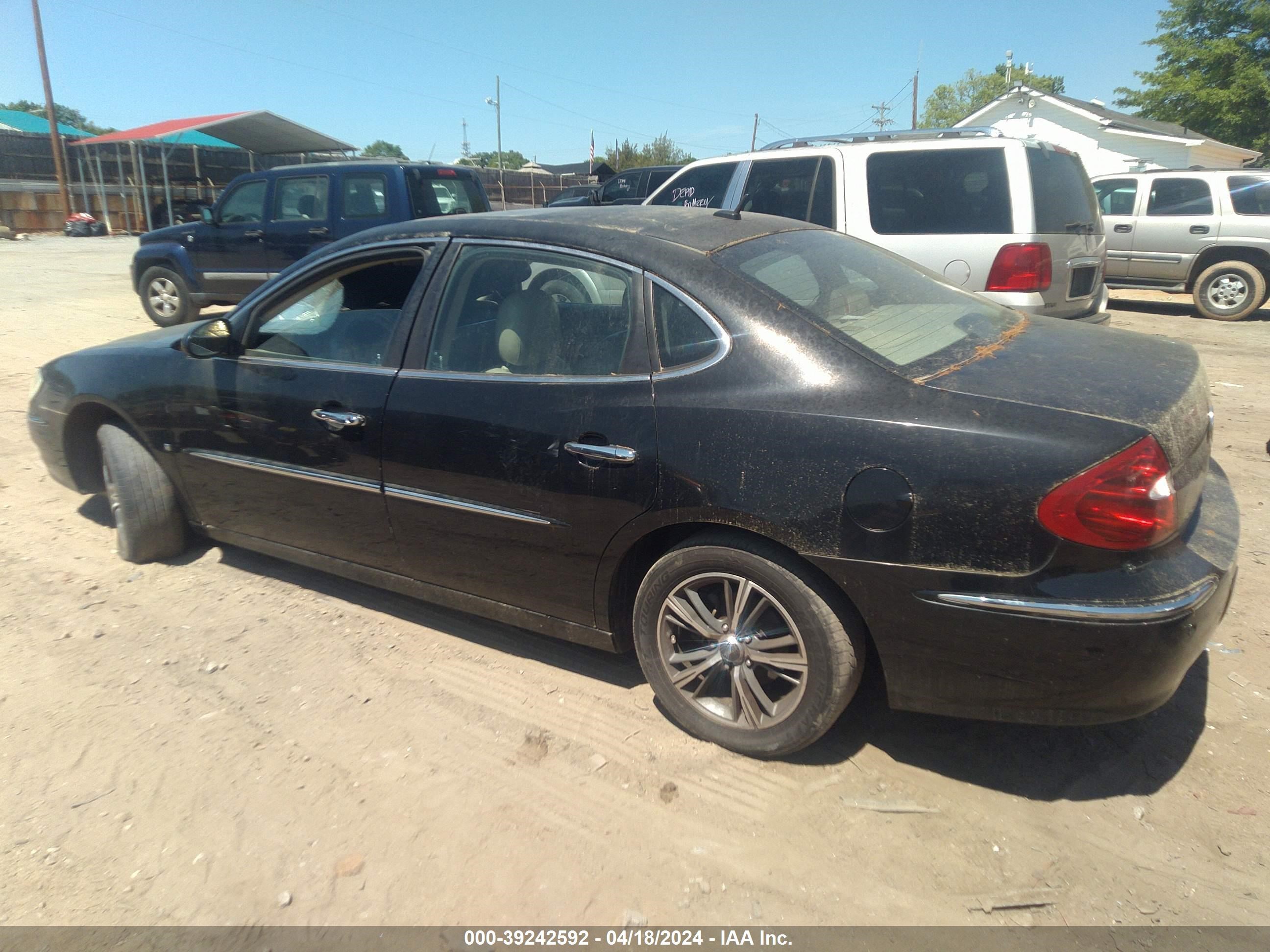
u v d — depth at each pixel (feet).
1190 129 110.73
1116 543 7.07
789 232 10.81
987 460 7.31
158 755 9.26
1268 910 7.10
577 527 9.26
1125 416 7.32
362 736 9.54
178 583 13.12
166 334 14.17
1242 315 38.27
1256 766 8.75
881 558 7.66
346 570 11.75
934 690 7.97
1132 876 7.48
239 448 11.93
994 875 7.54
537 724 9.71
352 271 11.33
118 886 7.57
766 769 8.91
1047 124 93.81
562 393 9.27
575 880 7.57
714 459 8.30
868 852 7.82
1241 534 14.32
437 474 10.12
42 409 14.14
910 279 10.87
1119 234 41.09
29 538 14.79
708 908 7.26
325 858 7.85
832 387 8.07
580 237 9.73
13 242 81.92
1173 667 7.28
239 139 89.25
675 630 9.35
